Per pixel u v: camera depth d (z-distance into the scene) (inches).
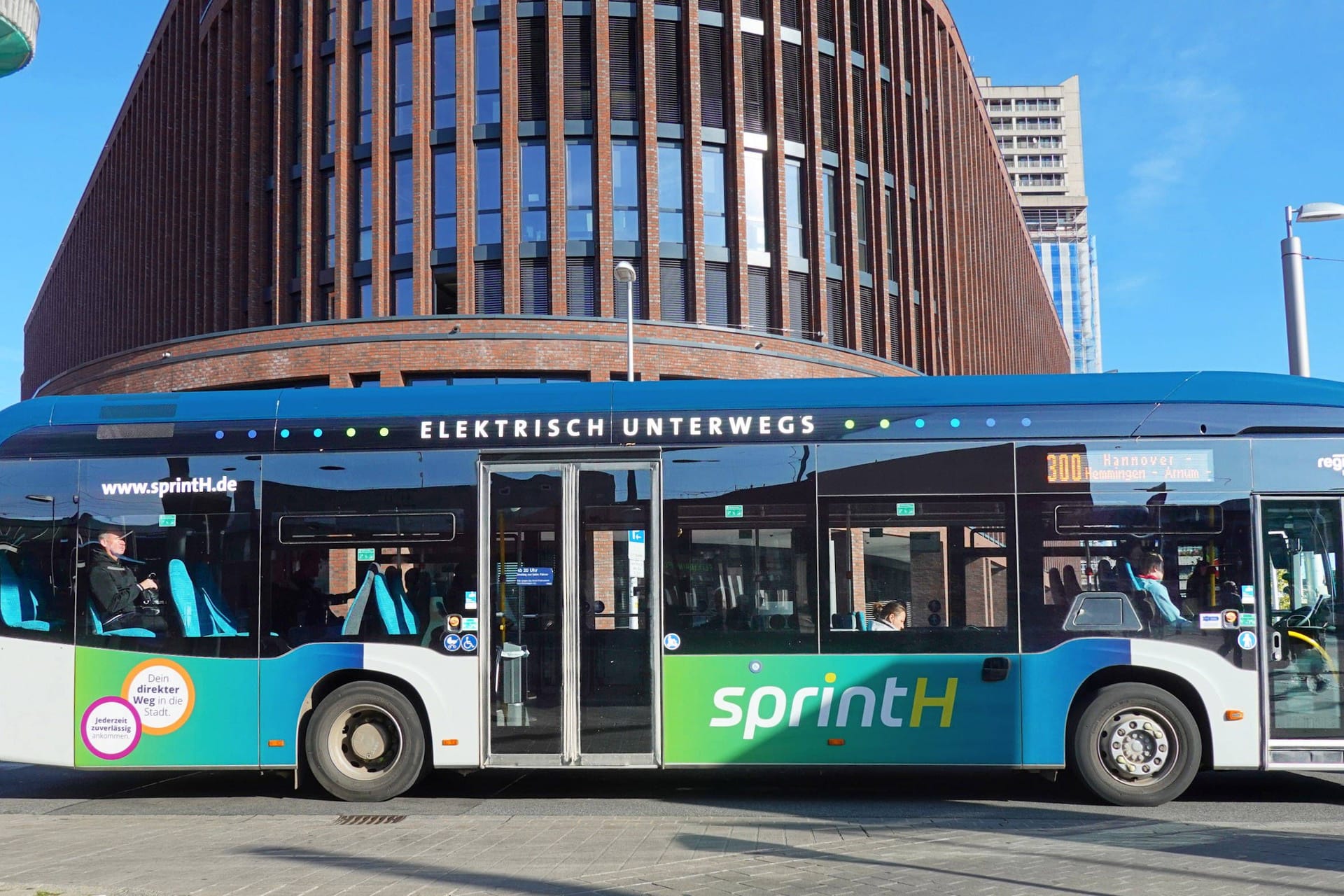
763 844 292.5
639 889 245.0
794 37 1119.0
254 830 322.0
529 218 1025.5
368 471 378.3
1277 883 247.3
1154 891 240.1
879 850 283.9
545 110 1033.5
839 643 360.5
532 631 368.5
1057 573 359.6
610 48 1043.3
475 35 1045.8
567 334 936.9
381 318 930.1
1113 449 363.6
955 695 356.2
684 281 1037.2
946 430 368.5
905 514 365.4
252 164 1126.4
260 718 370.6
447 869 265.4
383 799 370.6
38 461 386.6
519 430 376.8
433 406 382.0
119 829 327.9
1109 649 354.3
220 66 1210.0
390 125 1047.6
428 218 1024.9
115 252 1888.5
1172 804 360.2
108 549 381.4
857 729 357.7
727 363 981.2
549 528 372.8
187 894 240.2
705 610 365.1
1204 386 367.9
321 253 1070.4
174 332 1396.4
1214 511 358.9
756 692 360.8
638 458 373.7
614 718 363.3
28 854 287.9
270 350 944.9
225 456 382.9
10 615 380.2
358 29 1066.7
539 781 416.8
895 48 1247.5
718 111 1069.1
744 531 367.9
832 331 1122.0
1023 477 364.2
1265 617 353.4
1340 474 358.3
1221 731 350.3
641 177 1034.7
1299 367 623.2
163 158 1505.9
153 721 373.4
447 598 370.6
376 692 370.9
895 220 1230.3
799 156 1107.3
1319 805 359.3
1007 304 2244.1
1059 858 272.7
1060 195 7293.3
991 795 380.5
